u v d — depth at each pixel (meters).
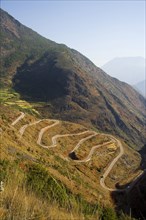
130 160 161.75
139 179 120.69
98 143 168.12
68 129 175.38
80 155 141.38
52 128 165.88
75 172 106.94
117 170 140.62
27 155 78.31
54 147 139.62
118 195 103.19
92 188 93.56
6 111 160.50
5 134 98.38
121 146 172.50
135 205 83.38
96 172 130.25
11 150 70.00
